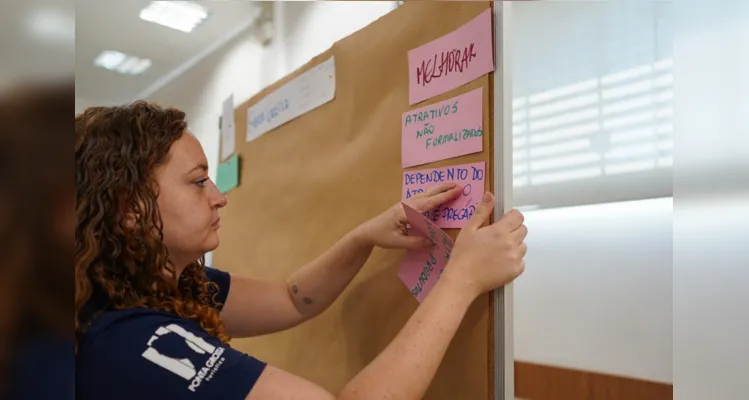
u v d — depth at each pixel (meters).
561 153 1.55
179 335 0.56
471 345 0.74
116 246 0.60
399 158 0.88
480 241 0.68
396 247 0.83
